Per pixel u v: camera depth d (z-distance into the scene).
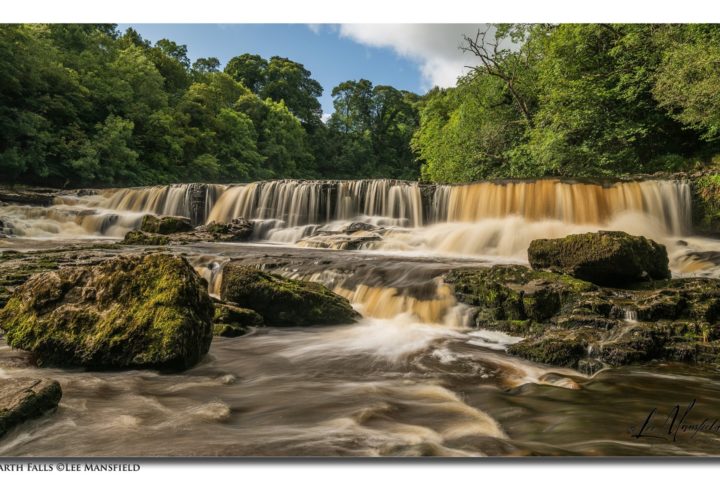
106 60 38.22
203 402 3.84
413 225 18.52
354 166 76.00
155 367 4.55
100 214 21.00
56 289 4.95
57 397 3.44
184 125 43.81
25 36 27.25
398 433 3.24
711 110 13.15
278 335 6.42
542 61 21.97
